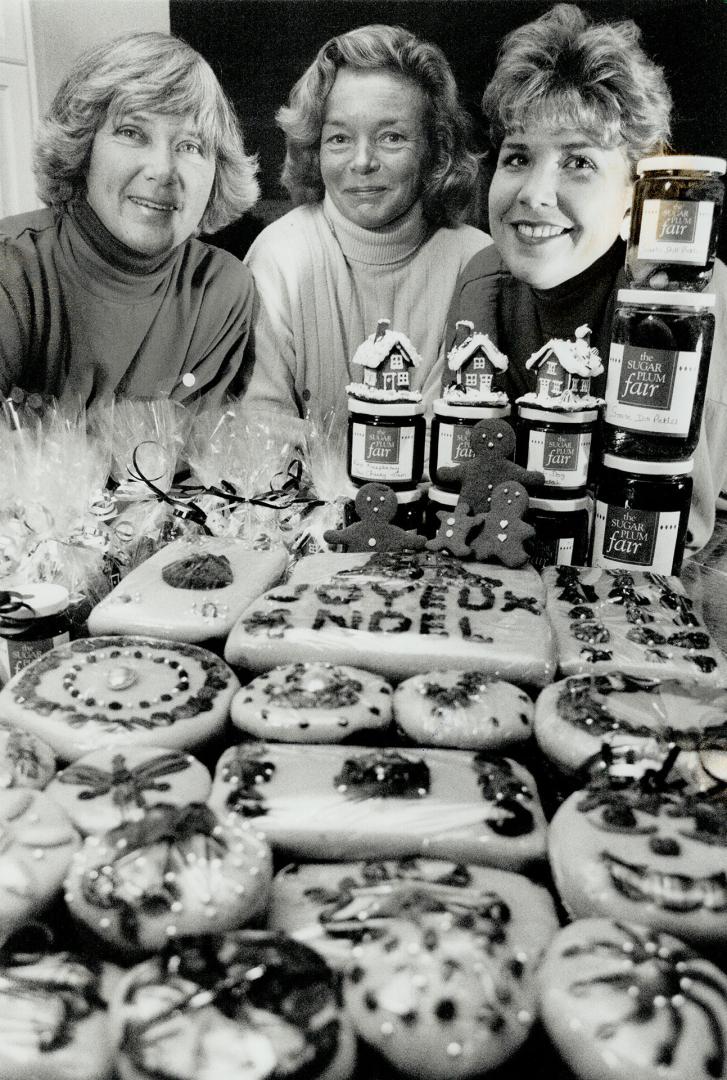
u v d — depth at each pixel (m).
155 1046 0.50
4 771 0.71
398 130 1.38
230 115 1.42
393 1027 0.53
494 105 1.35
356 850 0.69
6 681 0.97
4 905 0.60
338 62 1.37
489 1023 0.53
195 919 0.59
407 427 1.17
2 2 1.37
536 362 1.13
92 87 1.41
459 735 0.79
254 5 1.36
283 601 0.99
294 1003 0.52
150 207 1.47
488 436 1.11
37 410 1.55
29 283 1.52
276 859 0.70
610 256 1.40
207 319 1.54
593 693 0.82
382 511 1.14
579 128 1.33
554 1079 0.55
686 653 0.92
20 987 0.55
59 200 1.48
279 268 1.49
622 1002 0.53
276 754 0.76
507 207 1.40
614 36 1.29
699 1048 0.51
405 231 1.44
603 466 1.16
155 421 1.51
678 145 1.34
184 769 0.73
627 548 1.14
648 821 0.67
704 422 1.43
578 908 0.63
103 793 0.69
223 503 1.32
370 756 0.75
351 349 1.53
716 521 1.49
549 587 1.06
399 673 0.91
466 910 0.60
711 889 0.60
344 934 0.59
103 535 1.23
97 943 0.59
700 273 1.08
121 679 0.84
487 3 1.31
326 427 1.56
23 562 1.14
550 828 0.69
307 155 1.43
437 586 1.03
